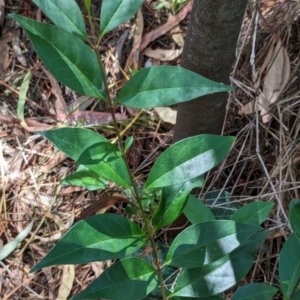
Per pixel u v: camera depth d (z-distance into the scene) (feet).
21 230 2.85
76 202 2.89
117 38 3.29
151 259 2.38
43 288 2.68
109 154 1.15
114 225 1.26
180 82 1.06
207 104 2.04
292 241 1.46
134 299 1.27
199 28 1.69
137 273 1.31
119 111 3.09
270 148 2.63
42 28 1.00
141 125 3.02
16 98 3.22
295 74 2.50
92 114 3.07
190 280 1.39
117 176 1.19
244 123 2.71
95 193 2.88
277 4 2.83
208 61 1.78
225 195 2.56
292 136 2.53
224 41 1.70
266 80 2.48
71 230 1.19
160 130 3.03
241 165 2.67
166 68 1.06
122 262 1.30
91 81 1.06
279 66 2.45
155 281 1.32
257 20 2.59
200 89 1.05
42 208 2.91
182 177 1.20
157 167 1.21
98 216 1.24
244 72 2.69
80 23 1.02
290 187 2.47
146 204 2.29
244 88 2.64
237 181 2.60
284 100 2.47
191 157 1.20
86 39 1.02
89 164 1.12
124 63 3.24
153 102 1.06
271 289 1.49
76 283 2.68
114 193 2.66
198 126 2.17
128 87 1.08
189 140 1.19
